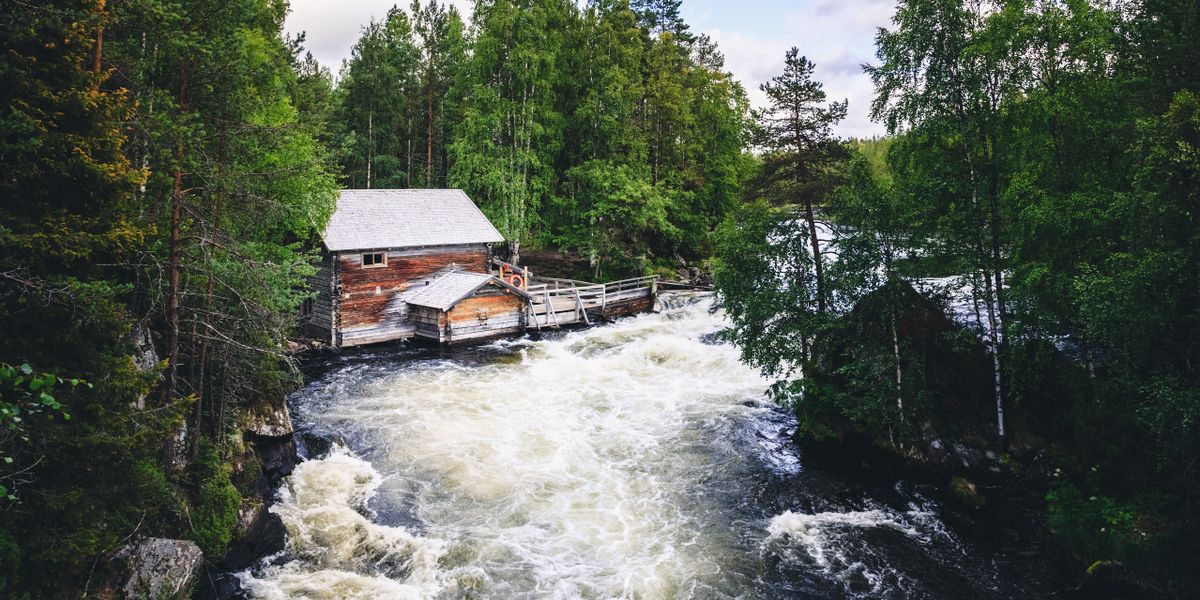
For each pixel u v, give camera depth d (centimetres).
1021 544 1274
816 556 1219
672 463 1606
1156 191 1156
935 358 1702
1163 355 1302
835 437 1739
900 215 1603
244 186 1270
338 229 2558
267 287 1246
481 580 1103
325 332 2570
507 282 2750
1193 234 1105
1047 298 1456
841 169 1833
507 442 1677
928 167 1641
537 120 3862
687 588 1102
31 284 731
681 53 5056
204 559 1012
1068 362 1600
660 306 3372
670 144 4356
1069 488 1341
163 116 1059
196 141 1132
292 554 1159
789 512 1383
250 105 1308
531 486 1449
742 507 1405
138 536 927
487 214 3644
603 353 2548
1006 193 1467
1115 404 1441
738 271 1858
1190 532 1092
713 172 4350
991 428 1575
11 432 698
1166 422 1119
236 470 1262
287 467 1441
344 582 1081
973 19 1552
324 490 1389
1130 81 1497
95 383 812
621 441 1725
